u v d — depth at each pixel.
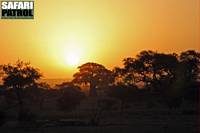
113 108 110.12
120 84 116.56
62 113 99.12
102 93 142.50
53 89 120.56
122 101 112.44
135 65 118.56
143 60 118.56
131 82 119.50
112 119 87.81
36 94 103.94
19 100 97.12
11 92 96.88
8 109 96.00
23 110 86.31
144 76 118.12
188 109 101.06
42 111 100.75
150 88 114.50
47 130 70.00
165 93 110.81
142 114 97.00
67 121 81.06
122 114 98.00
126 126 74.25
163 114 95.88
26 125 76.62
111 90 113.81
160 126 73.19
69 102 103.75
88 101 126.44
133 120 84.81
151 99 113.38
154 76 117.38
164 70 116.88
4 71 98.00
